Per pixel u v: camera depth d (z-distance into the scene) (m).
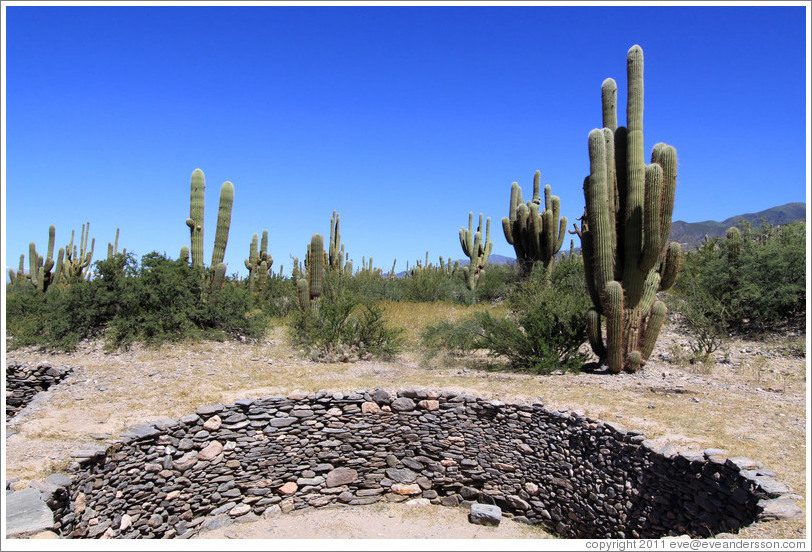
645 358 10.13
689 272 15.26
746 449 6.21
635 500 6.64
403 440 8.84
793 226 13.66
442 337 13.12
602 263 9.97
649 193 9.41
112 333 12.21
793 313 12.63
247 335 13.90
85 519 6.02
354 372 10.92
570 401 8.39
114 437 6.89
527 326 11.12
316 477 8.49
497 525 7.88
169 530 7.19
